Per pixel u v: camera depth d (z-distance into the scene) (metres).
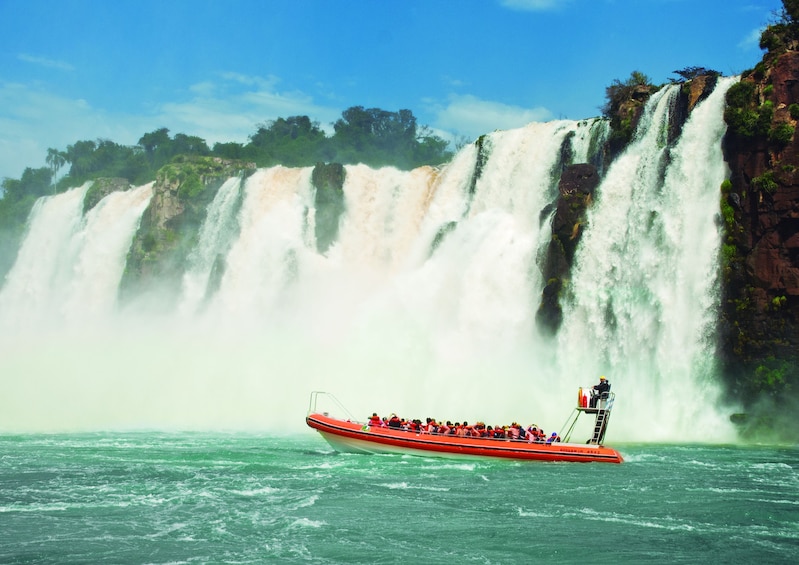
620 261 66.50
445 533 28.69
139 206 117.69
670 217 64.50
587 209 69.12
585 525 29.72
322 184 93.69
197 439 55.06
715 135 63.69
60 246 125.94
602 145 73.50
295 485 36.34
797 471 41.28
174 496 34.03
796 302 57.69
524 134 80.88
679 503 33.12
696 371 60.62
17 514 30.97
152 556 26.06
